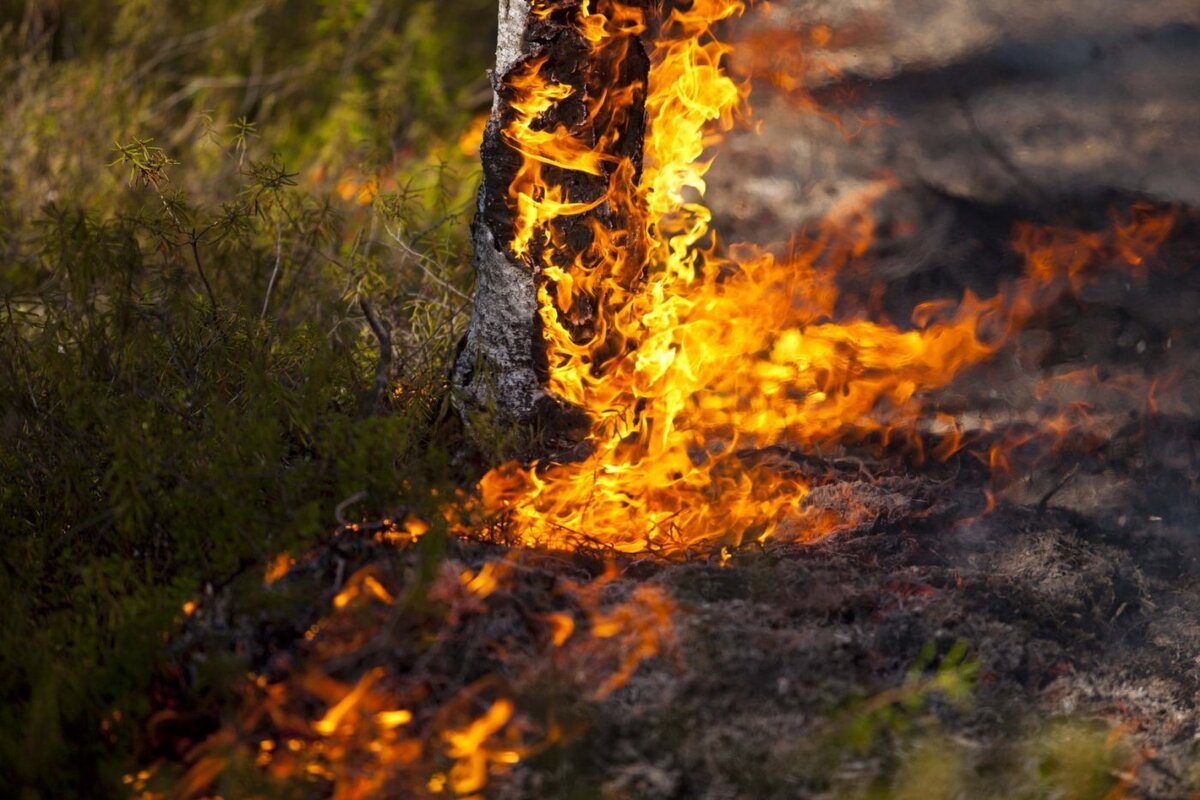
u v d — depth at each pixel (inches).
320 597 174.6
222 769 155.7
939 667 176.1
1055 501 217.3
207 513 188.9
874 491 218.7
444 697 164.2
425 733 161.0
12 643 175.9
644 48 222.4
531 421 212.2
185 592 175.2
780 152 247.1
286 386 221.5
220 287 254.7
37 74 382.9
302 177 377.7
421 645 168.9
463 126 454.9
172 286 234.7
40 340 230.4
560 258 207.2
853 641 176.7
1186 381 206.7
